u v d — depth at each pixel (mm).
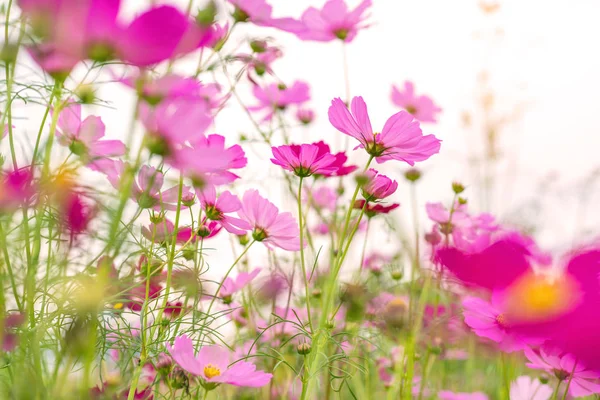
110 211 833
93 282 837
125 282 905
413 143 970
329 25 1268
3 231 846
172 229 967
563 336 892
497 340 919
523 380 1047
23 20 797
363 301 1116
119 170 866
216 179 919
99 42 679
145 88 734
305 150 975
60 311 841
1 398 827
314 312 1177
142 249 893
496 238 932
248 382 926
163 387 1040
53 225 848
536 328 897
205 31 853
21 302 855
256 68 1083
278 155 982
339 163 1083
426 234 1150
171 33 675
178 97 755
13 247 872
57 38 688
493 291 913
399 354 1137
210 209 990
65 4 675
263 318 1179
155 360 953
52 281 841
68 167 839
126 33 665
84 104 844
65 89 839
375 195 960
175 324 963
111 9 666
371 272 1203
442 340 1168
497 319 926
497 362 1134
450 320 1103
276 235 1033
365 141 974
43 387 826
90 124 870
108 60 697
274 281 1173
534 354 945
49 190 826
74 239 844
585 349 893
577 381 933
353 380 1165
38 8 686
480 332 920
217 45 889
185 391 965
